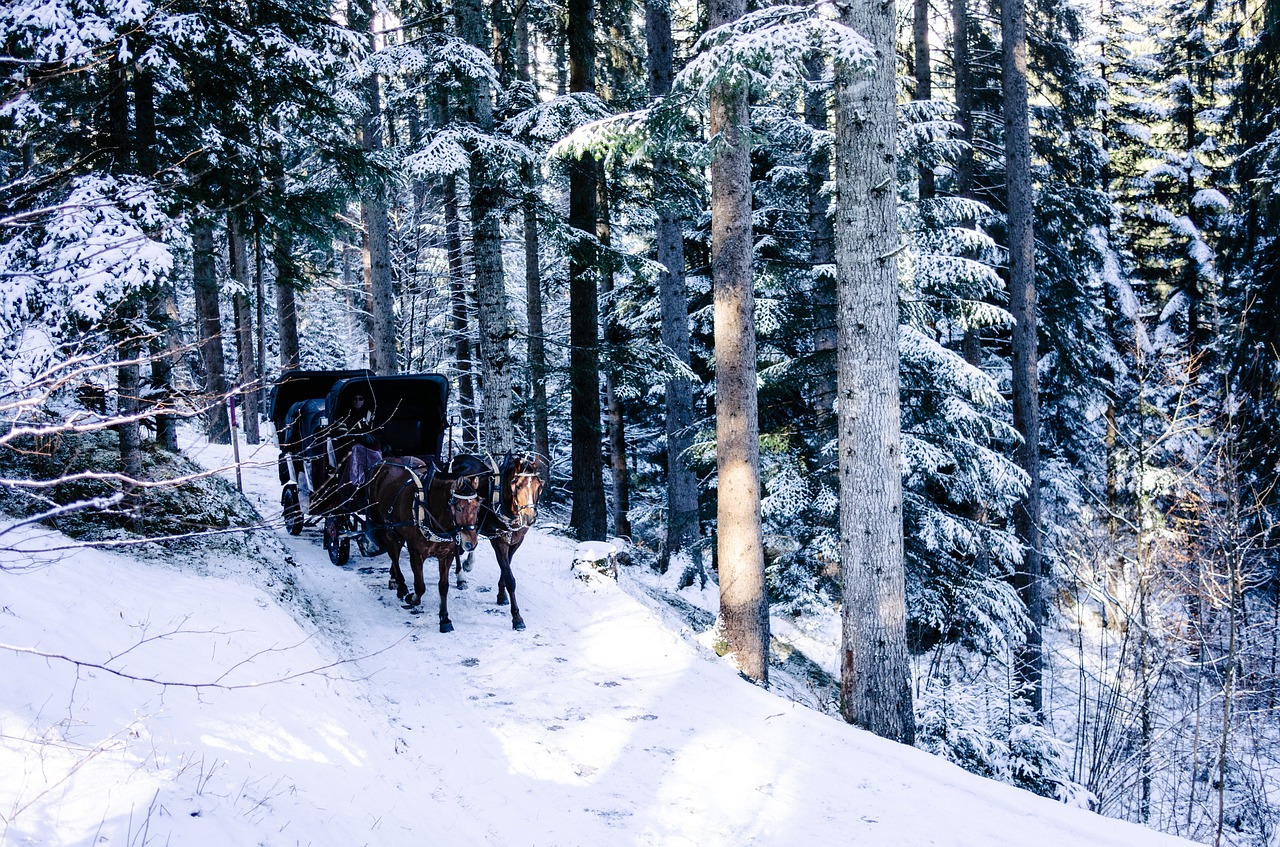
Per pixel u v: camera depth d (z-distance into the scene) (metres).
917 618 14.73
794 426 16.55
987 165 19.45
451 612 10.13
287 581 9.34
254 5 8.91
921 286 14.38
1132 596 14.09
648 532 24.50
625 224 21.50
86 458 8.73
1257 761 14.76
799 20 8.06
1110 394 21.47
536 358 16.56
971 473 14.91
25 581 5.71
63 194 6.73
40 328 5.10
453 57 12.33
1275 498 15.59
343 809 4.93
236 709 5.46
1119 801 12.38
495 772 6.54
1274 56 16.69
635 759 6.95
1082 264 21.25
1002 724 12.10
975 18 18.94
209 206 9.80
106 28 6.23
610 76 19.06
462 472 9.56
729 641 10.49
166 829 3.77
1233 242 18.42
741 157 10.12
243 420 21.94
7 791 3.64
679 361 15.77
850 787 6.61
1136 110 25.19
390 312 19.67
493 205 13.64
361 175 11.55
